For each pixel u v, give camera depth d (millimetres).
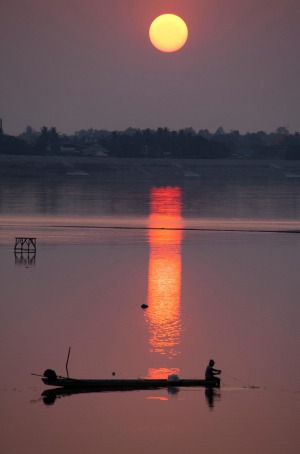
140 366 133250
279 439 105312
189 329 160500
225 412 114500
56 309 178375
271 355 141125
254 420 111500
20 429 107625
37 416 112250
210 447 102812
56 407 115812
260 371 132000
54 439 104625
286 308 182375
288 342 150250
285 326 163625
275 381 127062
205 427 109062
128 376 127812
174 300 191625
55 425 109188
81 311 176500
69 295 196750
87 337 152000
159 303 187375
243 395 121250
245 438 105625
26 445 102688
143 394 121812
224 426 109562
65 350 142250
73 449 101625
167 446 102812
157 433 106875
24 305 182750
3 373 129125
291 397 120062
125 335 154125
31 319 167500
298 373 130875
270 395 121062
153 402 118438
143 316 172125
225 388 123938
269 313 176625
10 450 101188
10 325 161500
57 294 198125
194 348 145250
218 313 176250
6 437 105000
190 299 193250
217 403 117938
